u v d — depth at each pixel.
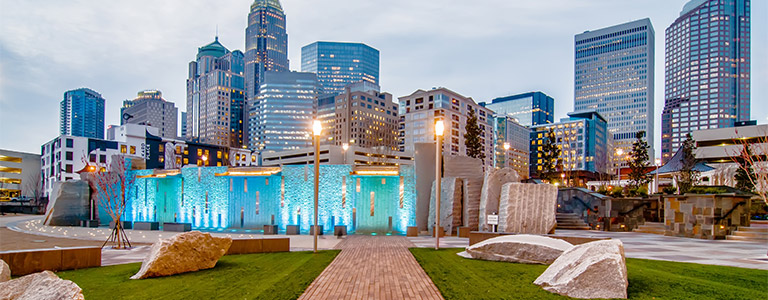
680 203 28.27
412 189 33.31
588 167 195.00
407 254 18.58
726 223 26.38
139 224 37.19
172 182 41.97
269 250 20.00
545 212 28.34
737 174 48.62
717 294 10.48
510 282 11.98
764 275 13.05
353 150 132.75
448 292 10.92
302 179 35.56
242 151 142.50
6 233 34.69
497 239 16.53
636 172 59.56
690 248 21.28
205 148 127.75
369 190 34.72
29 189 109.81
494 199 28.67
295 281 12.56
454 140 152.38
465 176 32.31
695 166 52.47
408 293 10.98
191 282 12.66
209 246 15.17
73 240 28.73
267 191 36.72
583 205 37.47
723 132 87.25
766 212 40.03
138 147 112.81
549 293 10.66
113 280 13.12
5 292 8.42
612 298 10.09
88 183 45.53
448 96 154.75
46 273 8.88
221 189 38.53
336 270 14.45
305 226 34.97
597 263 10.55
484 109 174.62
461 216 31.14
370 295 10.80
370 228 34.16
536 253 15.32
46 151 109.38
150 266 13.45
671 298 10.14
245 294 11.01
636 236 28.78
